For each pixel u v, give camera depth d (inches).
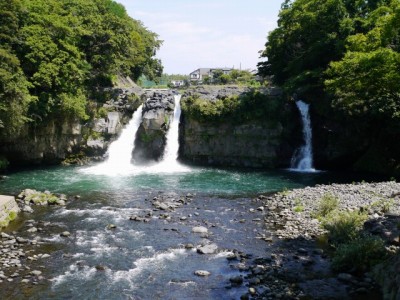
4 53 1508.4
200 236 949.8
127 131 2116.1
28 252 843.4
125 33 2313.0
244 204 1255.5
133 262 799.1
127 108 2138.3
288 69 2303.2
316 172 1875.0
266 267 758.5
